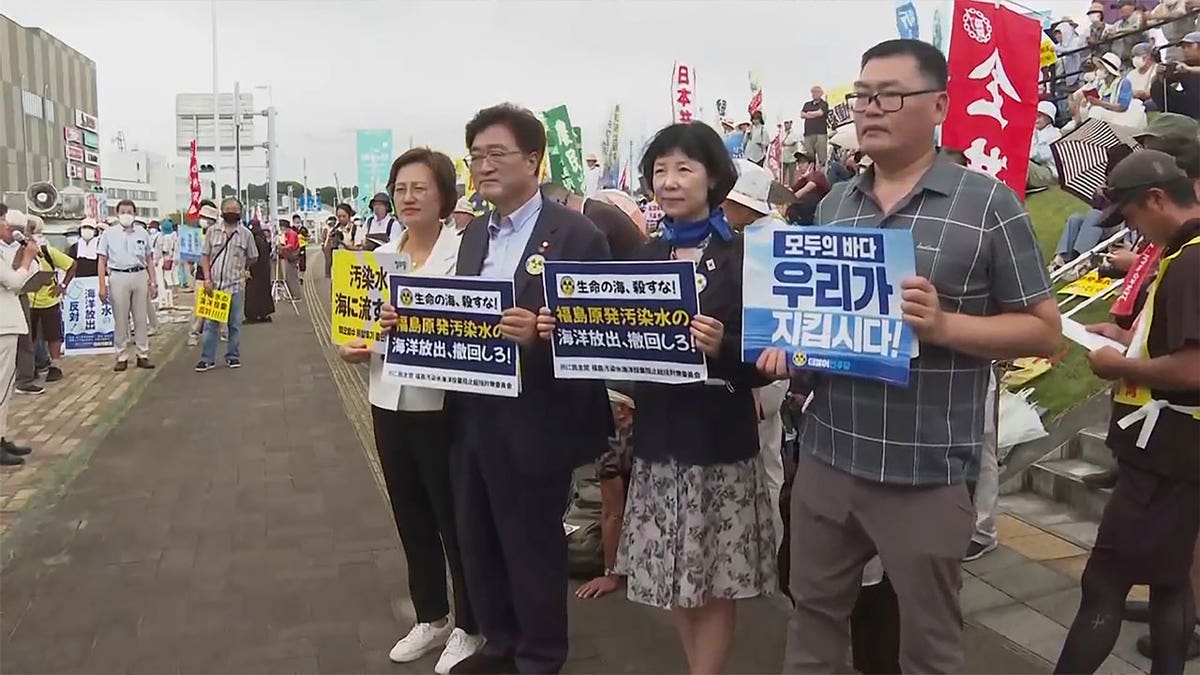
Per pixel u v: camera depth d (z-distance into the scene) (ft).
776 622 12.64
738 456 9.45
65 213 62.85
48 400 28.60
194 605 13.28
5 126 102.73
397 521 11.76
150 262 46.14
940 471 7.53
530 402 10.18
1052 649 11.52
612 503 13.50
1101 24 35.01
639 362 9.14
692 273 8.68
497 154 10.05
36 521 16.97
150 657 11.69
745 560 9.52
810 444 8.36
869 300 7.39
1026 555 14.37
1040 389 18.40
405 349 10.36
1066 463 17.12
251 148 110.73
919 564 7.61
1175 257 8.71
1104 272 20.31
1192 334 8.36
